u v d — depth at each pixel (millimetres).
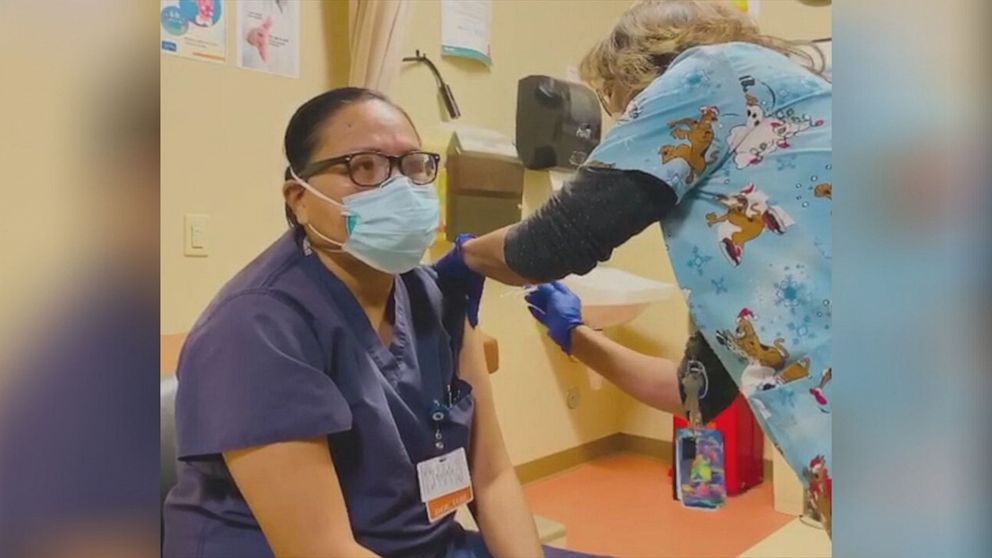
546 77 3277
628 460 3896
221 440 1112
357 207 1295
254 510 1122
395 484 1241
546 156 3258
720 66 1111
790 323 1069
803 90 1086
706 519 3078
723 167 1123
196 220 2242
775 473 3160
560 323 1729
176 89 2186
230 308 1175
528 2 3379
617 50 1299
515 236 1305
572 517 3115
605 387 3939
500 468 1493
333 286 1271
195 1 2215
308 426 1120
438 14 2969
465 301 1505
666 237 1195
